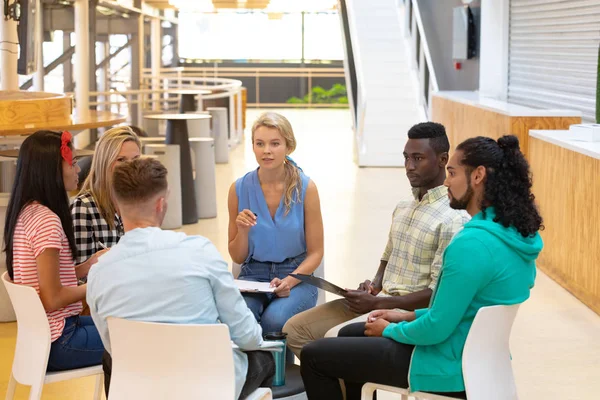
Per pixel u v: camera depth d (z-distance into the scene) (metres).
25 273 3.62
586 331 5.75
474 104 9.85
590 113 8.58
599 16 8.31
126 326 2.93
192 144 9.57
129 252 2.96
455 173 3.19
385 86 14.65
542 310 6.23
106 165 4.29
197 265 2.97
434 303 3.09
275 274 4.38
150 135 16.94
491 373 3.14
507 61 11.52
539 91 10.23
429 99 14.02
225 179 12.55
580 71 8.87
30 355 3.52
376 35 15.35
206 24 26.58
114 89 18.25
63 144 3.70
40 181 3.66
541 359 5.20
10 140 6.84
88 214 4.30
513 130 8.20
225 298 3.04
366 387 3.33
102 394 4.60
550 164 7.13
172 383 2.94
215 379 2.91
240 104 17.36
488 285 3.08
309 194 4.36
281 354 3.75
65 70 15.55
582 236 6.38
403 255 3.88
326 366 3.34
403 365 3.21
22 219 3.65
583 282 6.39
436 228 3.76
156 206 3.03
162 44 23.45
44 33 13.68
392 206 10.34
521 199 3.12
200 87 17.08
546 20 9.98
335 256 7.87
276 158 4.28
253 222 4.21
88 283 3.03
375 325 3.37
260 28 26.52
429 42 15.26
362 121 13.47
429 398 3.20
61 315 3.62
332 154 15.24
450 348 3.13
